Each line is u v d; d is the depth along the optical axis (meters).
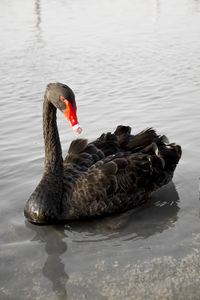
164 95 9.28
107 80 10.55
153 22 18.14
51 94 4.97
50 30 17.00
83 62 12.29
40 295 3.74
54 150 5.04
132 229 4.83
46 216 4.94
